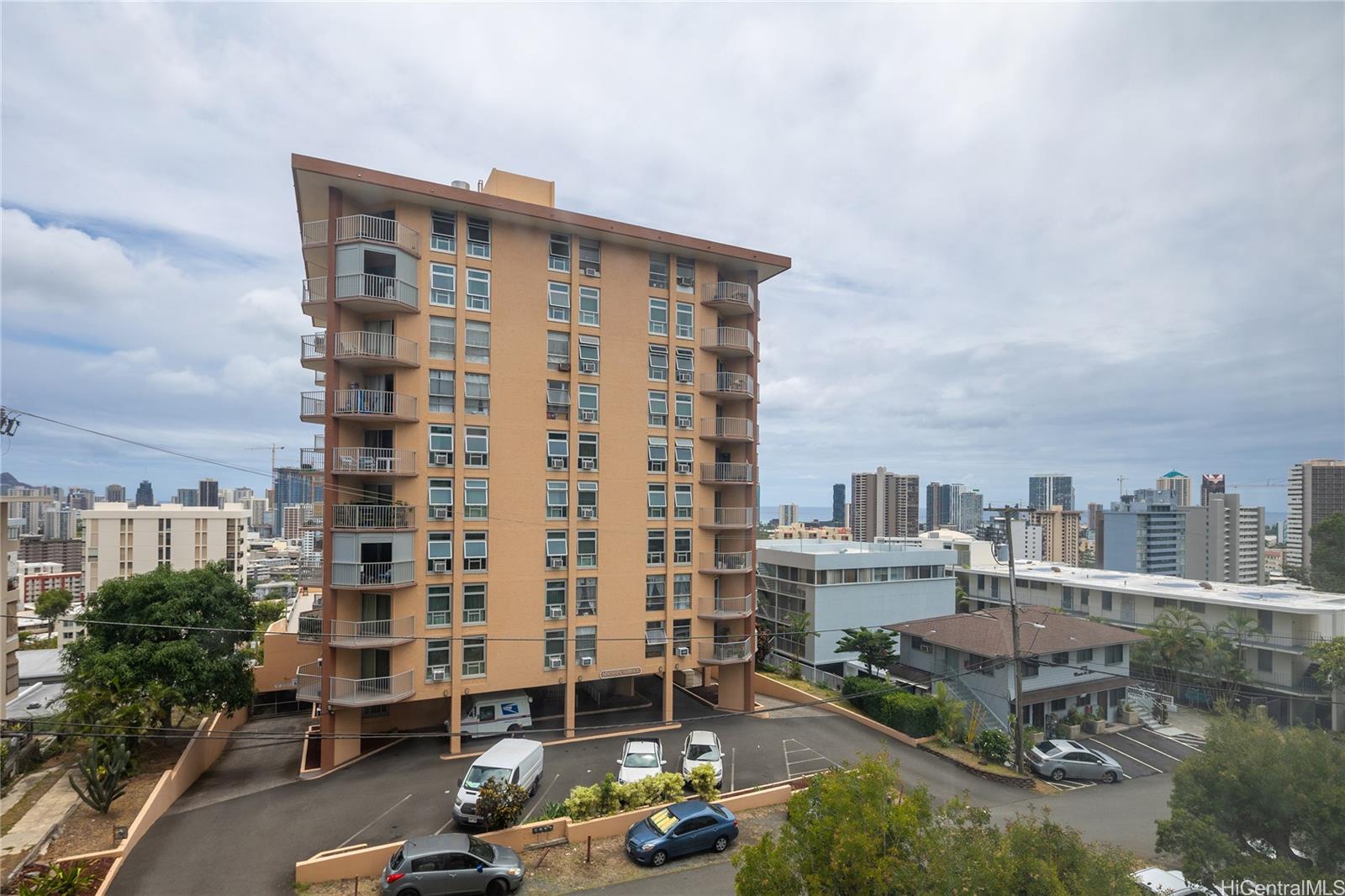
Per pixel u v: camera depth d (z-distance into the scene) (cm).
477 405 3072
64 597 7531
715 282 3659
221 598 3219
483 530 3062
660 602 3459
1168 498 12656
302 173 2755
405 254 2908
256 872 2006
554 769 2797
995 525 4378
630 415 3412
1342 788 1491
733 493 3762
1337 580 5394
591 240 3366
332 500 2844
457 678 2984
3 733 2394
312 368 3275
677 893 1936
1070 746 2997
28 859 1975
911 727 3250
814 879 1374
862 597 5388
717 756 2714
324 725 2802
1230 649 4169
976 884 1229
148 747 2878
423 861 1888
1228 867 1515
